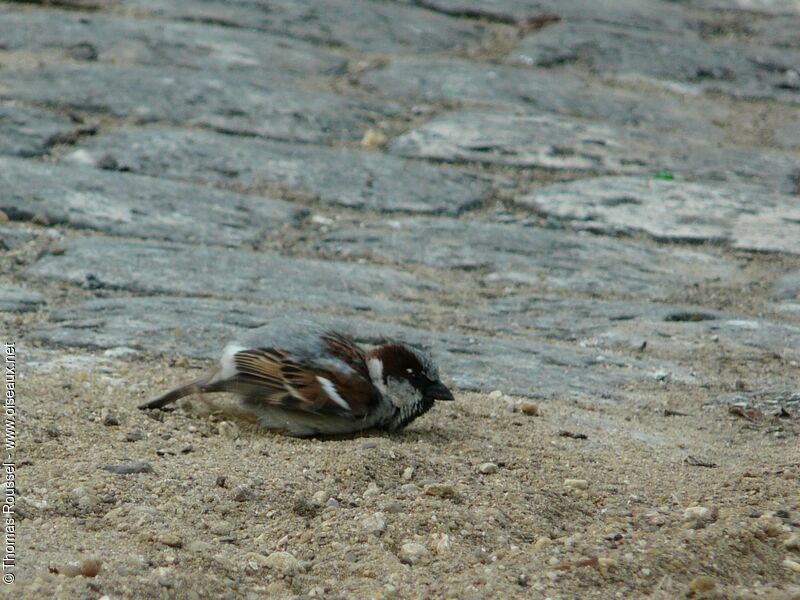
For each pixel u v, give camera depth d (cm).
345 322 1112
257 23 1994
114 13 1977
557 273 1295
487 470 811
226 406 899
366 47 1950
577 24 2105
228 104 1648
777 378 1055
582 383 1030
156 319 1071
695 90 1906
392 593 643
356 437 879
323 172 1493
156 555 652
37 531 664
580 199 1484
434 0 2183
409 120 1692
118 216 1312
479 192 1498
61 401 871
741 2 2323
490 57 1964
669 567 682
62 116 1555
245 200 1403
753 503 773
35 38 1811
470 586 651
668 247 1382
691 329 1166
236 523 712
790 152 1711
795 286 1278
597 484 805
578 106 1791
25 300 1098
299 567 664
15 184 1342
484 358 1068
